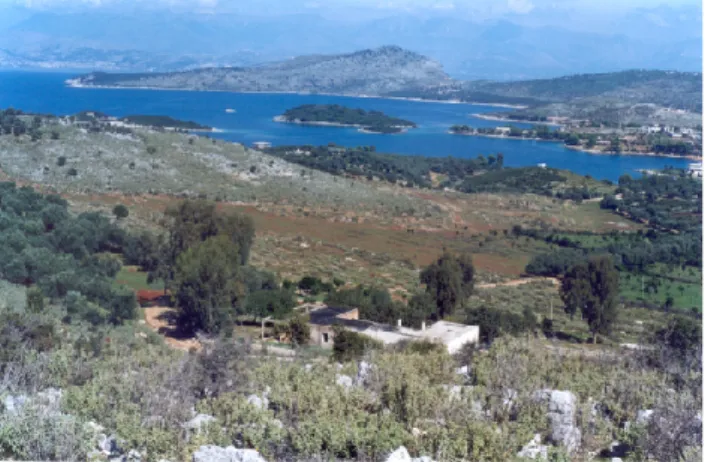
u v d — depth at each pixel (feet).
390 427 63.52
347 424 64.39
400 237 345.31
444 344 128.57
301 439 61.52
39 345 92.43
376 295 190.49
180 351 113.09
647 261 304.91
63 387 77.36
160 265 195.72
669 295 245.86
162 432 60.03
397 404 71.05
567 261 280.31
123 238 221.87
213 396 78.13
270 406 73.15
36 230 197.77
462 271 197.36
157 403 67.97
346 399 71.00
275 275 220.43
